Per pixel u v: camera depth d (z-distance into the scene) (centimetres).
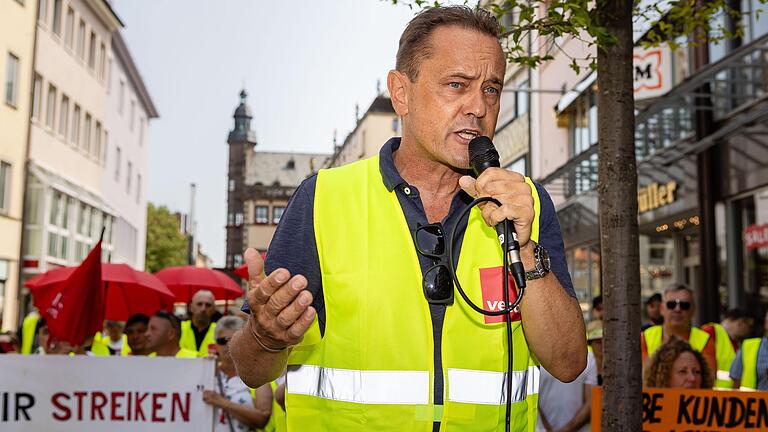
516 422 205
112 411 575
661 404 464
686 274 1314
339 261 203
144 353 728
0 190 2506
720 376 696
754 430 462
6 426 568
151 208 6325
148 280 892
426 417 195
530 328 197
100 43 3634
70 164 3212
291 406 208
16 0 2561
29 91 2670
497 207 189
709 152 1173
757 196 1066
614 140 351
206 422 576
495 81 201
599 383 589
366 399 197
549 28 361
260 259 183
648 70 1084
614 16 357
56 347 662
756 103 1040
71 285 648
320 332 205
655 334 689
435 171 208
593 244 1748
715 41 492
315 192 212
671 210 1293
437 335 199
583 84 1465
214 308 933
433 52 200
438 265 197
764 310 1045
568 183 1669
